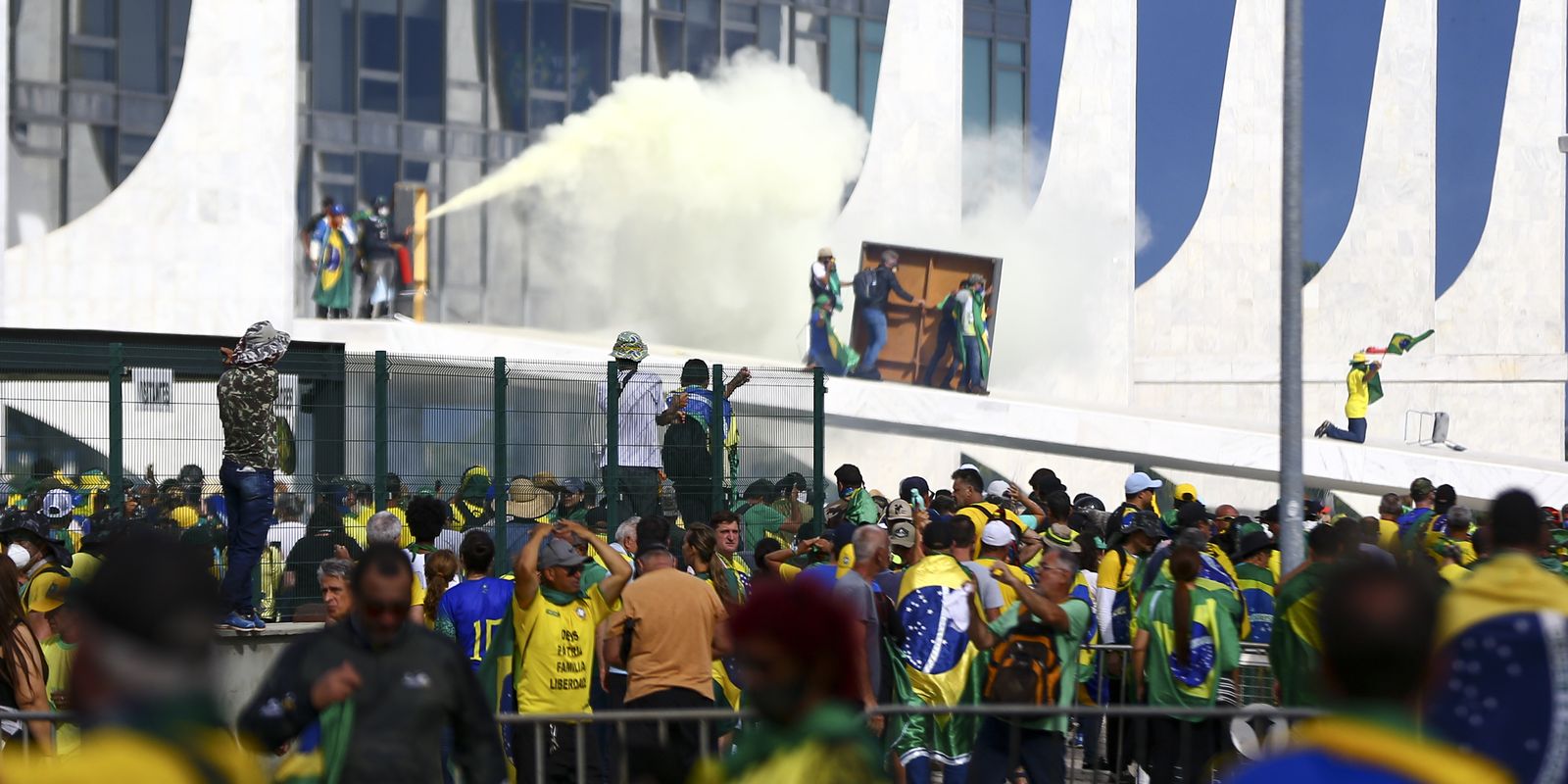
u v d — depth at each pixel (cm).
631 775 1427
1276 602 2156
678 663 2352
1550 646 1131
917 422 7569
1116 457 7950
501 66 8900
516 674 2355
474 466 3688
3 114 6731
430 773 1409
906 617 2475
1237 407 10919
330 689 1363
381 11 8575
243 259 7356
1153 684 2428
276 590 3400
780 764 988
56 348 3244
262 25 7425
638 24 9162
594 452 3847
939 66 9562
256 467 3077
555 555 2336
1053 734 2398
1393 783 731
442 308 8712
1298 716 1855
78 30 7431
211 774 829
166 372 3344
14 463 3200
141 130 7531
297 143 8306
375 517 2684
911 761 2448
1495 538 1314
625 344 3888
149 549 852
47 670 2203
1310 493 9969
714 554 2786
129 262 7244
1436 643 820
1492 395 11538
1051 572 2398
